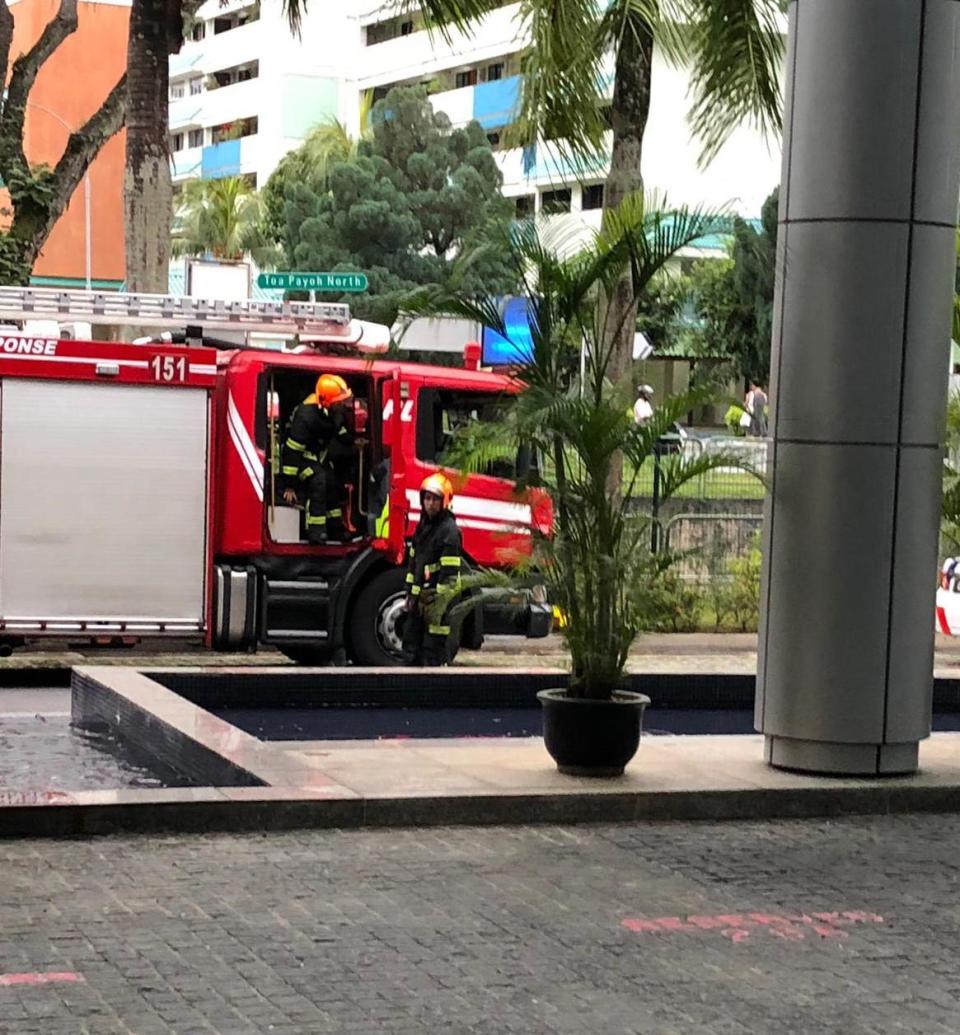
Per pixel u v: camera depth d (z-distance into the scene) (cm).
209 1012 628
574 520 1070
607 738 1042
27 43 6994
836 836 985
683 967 709
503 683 1444
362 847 908
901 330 1066
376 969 690
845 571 1070
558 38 1881
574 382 1093
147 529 1664
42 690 1631
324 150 5659
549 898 816
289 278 2097
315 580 1727
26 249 2823
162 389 1662
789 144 1084
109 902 777
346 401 1714
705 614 2206
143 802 916
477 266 1102
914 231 1067
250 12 8250
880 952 743
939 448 1095
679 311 1385
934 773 1109
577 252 1074
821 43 1060
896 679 1080
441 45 6919
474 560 1730
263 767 1016
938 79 1066
